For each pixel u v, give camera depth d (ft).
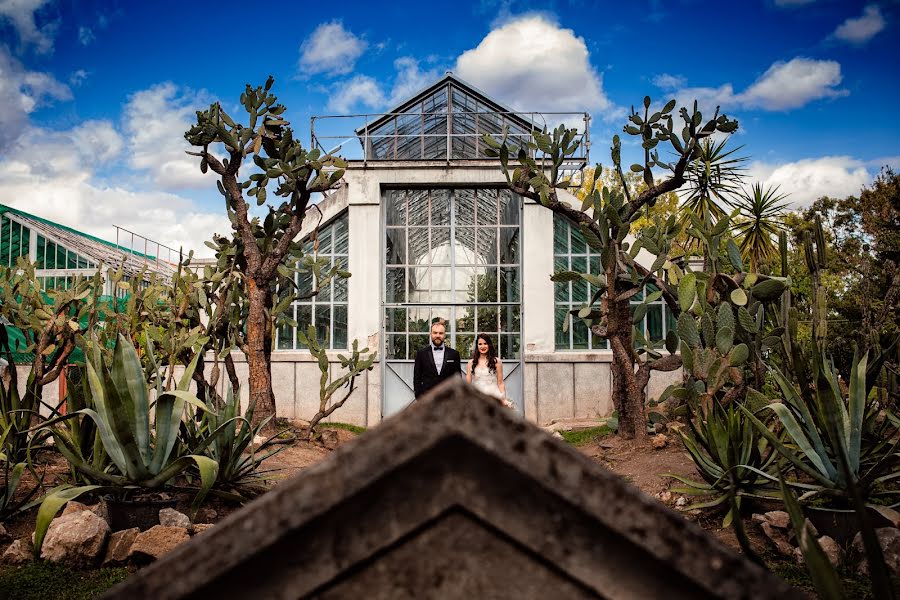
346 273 33.09
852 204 65.26
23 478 18.94
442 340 27.61
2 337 19.62
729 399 20.66
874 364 16.34
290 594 2.85
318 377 42.83
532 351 42.96
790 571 12.91
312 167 30.37
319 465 2.80
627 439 28.19
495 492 2.88
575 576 2.84
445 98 46.62
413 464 2.89
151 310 30.14
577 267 44.11
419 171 44.62
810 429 14.67
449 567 2.91
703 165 44.27
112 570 13.56
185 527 14.98
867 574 12.20
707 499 17.71
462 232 46.39
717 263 23.44
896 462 15.19
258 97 29.66
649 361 27.12
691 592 2.81
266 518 2.74
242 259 32.45
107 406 14.84
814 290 16.96
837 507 15.14
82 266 55.98
